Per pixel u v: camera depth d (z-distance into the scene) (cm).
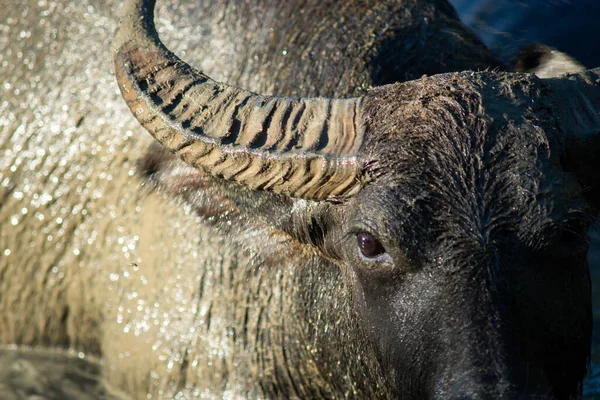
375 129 1452
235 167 1508
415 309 1367
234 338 1978
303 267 1805
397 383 1434
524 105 1417
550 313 1355
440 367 1322
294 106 1530
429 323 1347
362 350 1611
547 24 3017
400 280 1395
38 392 2228
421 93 1457
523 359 1290
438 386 1313
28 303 2302
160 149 1706
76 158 2222
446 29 2141
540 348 1336
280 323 1900
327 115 1508
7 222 2289
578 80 1488
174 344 2050
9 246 2295
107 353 2195
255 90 2042
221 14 2170
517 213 1338
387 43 2020
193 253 2033
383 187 1395
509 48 2231
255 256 1941
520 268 1333
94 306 2206
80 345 2284
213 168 1527
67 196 2225
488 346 1285
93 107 2220
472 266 1330
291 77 2016
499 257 1330
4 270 2309
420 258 1362
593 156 1435
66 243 2228
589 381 2267
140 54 1588
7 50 2344
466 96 1427
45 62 2298
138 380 2120
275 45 2084
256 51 2091
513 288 1323
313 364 1844
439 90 1450
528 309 1325
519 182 1346
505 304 1312
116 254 2150
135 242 2125
